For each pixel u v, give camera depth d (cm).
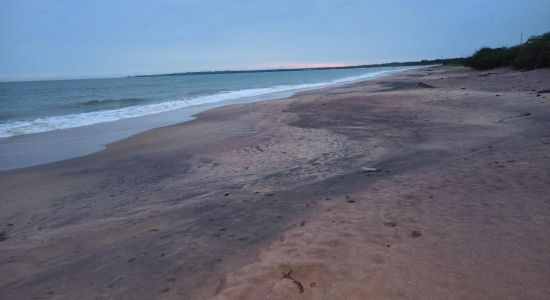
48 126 1541
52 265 385
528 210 380
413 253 306
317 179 634
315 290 260
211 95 3453
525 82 2023
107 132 1370
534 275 266
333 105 1703
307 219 404
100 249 413
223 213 493
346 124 1184
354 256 305
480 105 1312
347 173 650
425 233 343
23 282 349
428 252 306
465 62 5709
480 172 531
